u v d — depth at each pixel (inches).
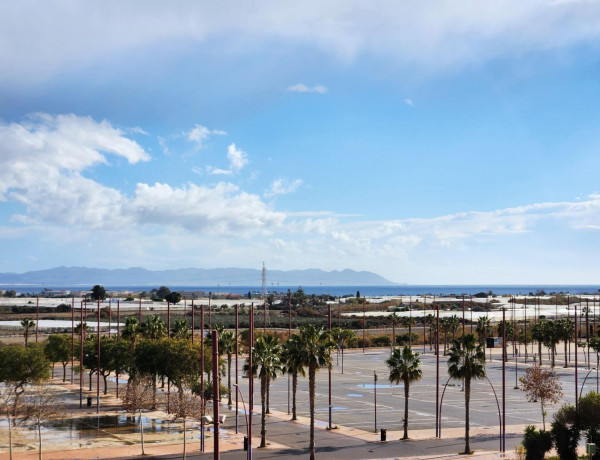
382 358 6127.0
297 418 3073.3
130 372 3484.3
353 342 7165.4
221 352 3243.1
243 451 2336.4
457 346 2415.1
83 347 3794.3
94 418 3014.3
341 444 2485.2
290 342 2258.9
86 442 2472.9
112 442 2474.2
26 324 4886.8
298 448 2401.6
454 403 3602.4
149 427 2802.7
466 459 2224.4
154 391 3245.6
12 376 2856.8
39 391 2812.5
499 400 3720.5
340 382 4480.8
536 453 2129.7
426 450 2379.4
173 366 2930.6
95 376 4739.2
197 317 7859.3
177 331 3754.9
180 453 2295.8
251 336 2153.1
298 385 4330.7
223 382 4328.3
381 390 4109.3
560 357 6269.7
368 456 2265.0
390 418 3097.9
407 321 7613.2
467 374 2368.4
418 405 3518.7
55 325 6579.7
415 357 2593.5
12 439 2527.1
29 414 2431.1
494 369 5290.4
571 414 2176.4
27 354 2910.9
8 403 2915.8
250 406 2028.8
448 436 2667.3
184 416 2458.2
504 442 2393.0
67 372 4923.7
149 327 3757.4
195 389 2942.9
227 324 7386.8
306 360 2199.8
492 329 7780.5
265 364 2460.6
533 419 3097.9
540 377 3053.6
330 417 2827.3
